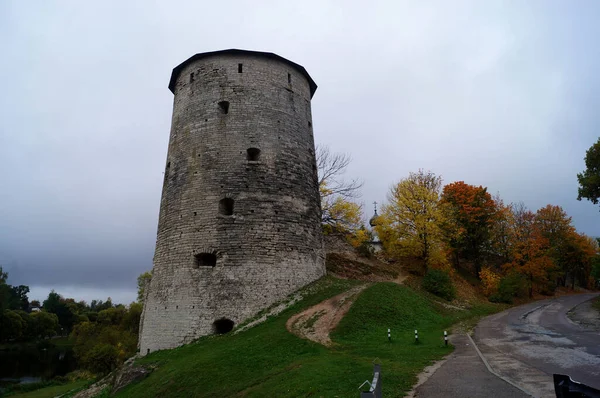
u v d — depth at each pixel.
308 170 26.44
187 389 14.34
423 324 20.30
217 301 21.27
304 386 10.70
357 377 10.89
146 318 23.41
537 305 35.38
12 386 38.22
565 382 4.86
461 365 12.13
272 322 19.72
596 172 31.59
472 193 44.28
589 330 19.64
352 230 36.25
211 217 22.81
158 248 24.59
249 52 26.12
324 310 19.62
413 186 36.91
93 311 109.25
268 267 22.25
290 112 26.39
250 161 24.09
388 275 34.91
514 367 11.73
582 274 60.97
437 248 35.56
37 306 120.25
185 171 24.53
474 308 30.56
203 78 26.03
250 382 13.00
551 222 55.31
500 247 48.34
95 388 22.59
